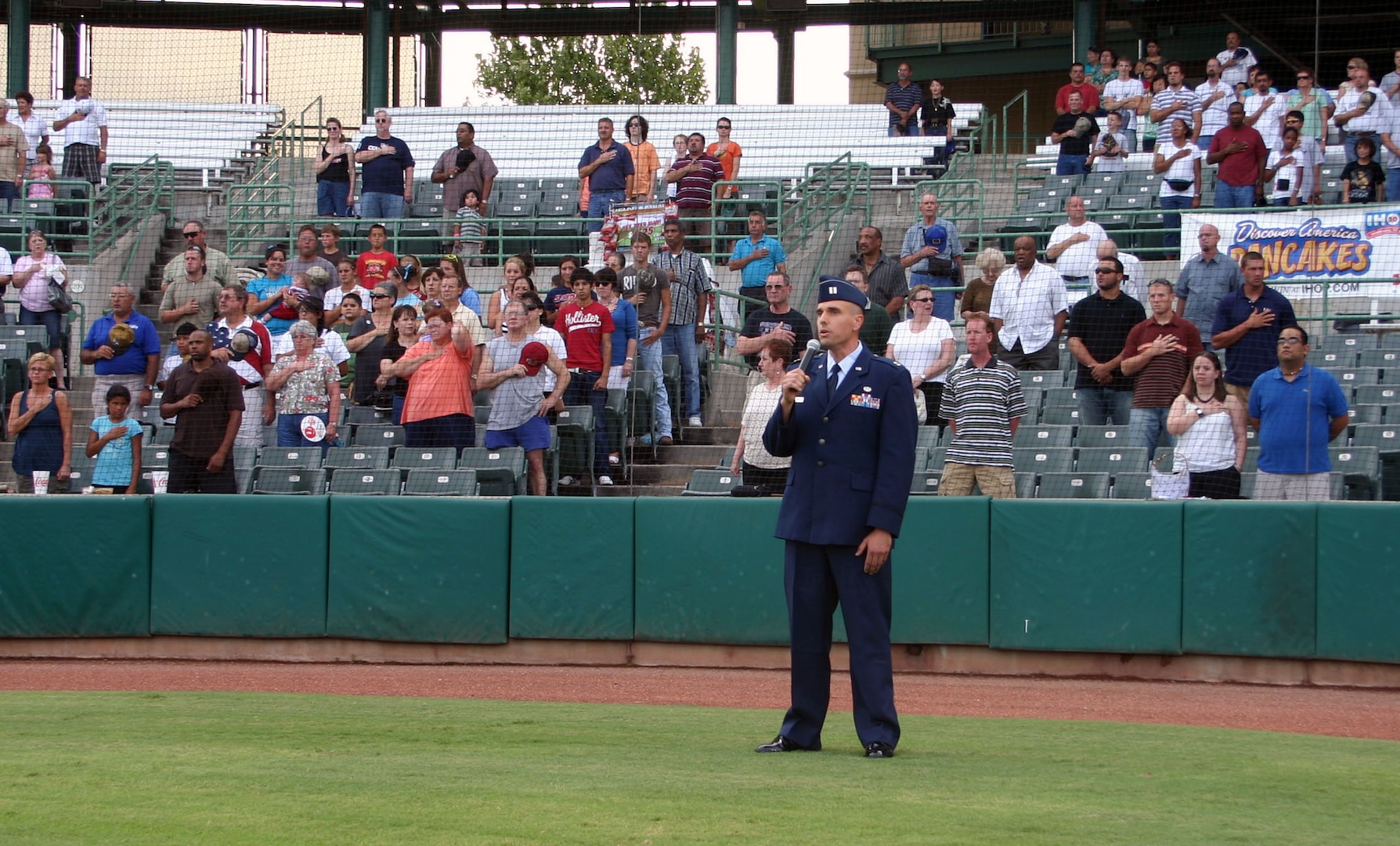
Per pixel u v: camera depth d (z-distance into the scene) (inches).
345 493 426.6
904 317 546.0
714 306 575.2
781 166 788.0
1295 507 350.6
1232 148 600.7
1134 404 431.8
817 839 166.4
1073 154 696.4
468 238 631.2
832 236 669.3
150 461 475.8
